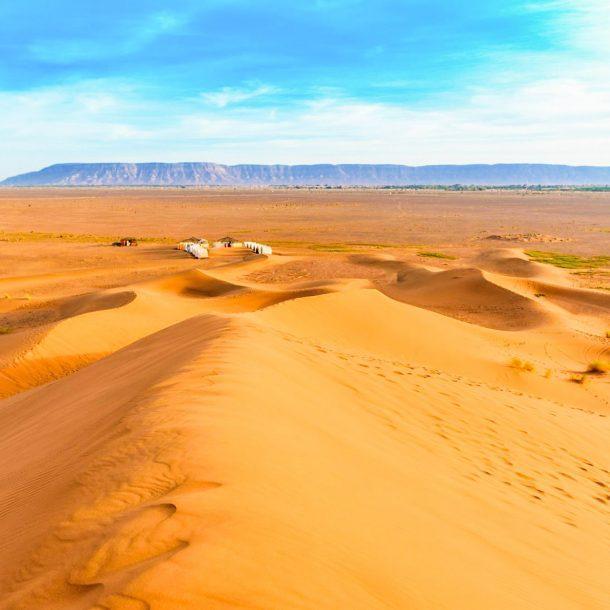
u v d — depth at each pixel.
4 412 12.20
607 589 5.18
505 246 76.75
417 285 43.34
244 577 2.89
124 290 31.98
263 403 6.89
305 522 3.84
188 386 7.10
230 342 10.33
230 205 175.12
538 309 34.34
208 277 39.34
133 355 12.70
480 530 5.45
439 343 20.70
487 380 17.50
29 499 4.89
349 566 3.46
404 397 10.55
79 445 6.09
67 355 19.69
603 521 7.37
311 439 6.15
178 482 4.11
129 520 3.49
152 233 89.50
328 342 17.48
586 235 91.56
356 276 49.69
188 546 3.06
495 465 8.40
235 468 4.42
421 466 7.03
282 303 20.41
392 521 4.64
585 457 10.50
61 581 3.05
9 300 35.50
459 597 3.75
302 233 92.06
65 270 50.66
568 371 21.12
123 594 2.66
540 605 4.21
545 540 5.90
